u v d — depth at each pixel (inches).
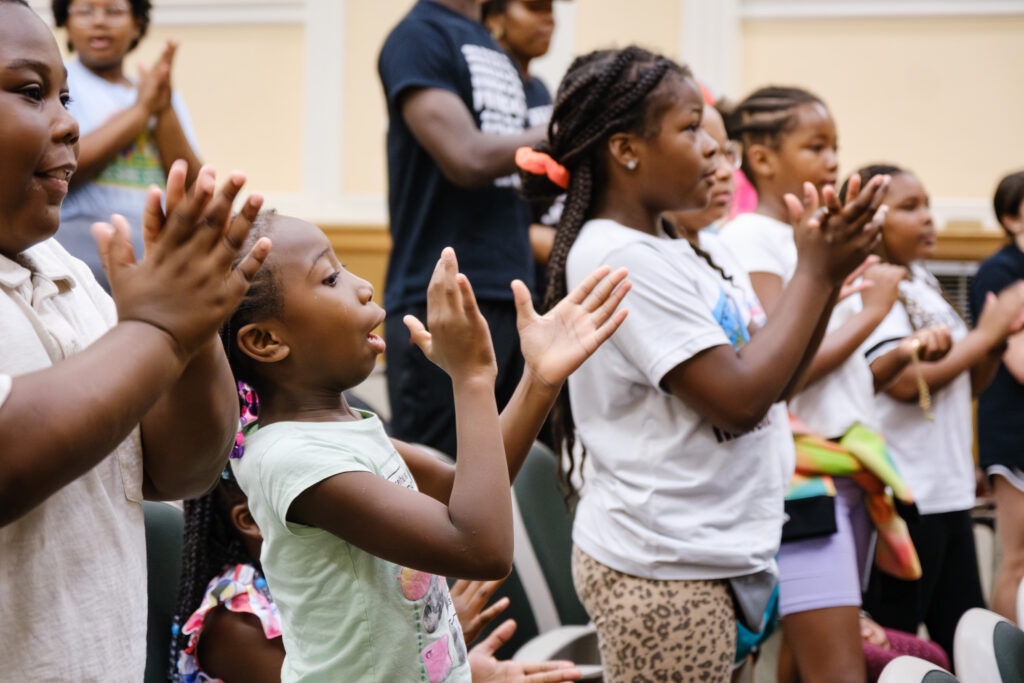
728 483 80.6
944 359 122.2
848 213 78.6
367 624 54.8
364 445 56.4
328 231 191.6
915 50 198.4
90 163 114.0
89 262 114.5
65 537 47.8
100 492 49.8
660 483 80.1
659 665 79.4
